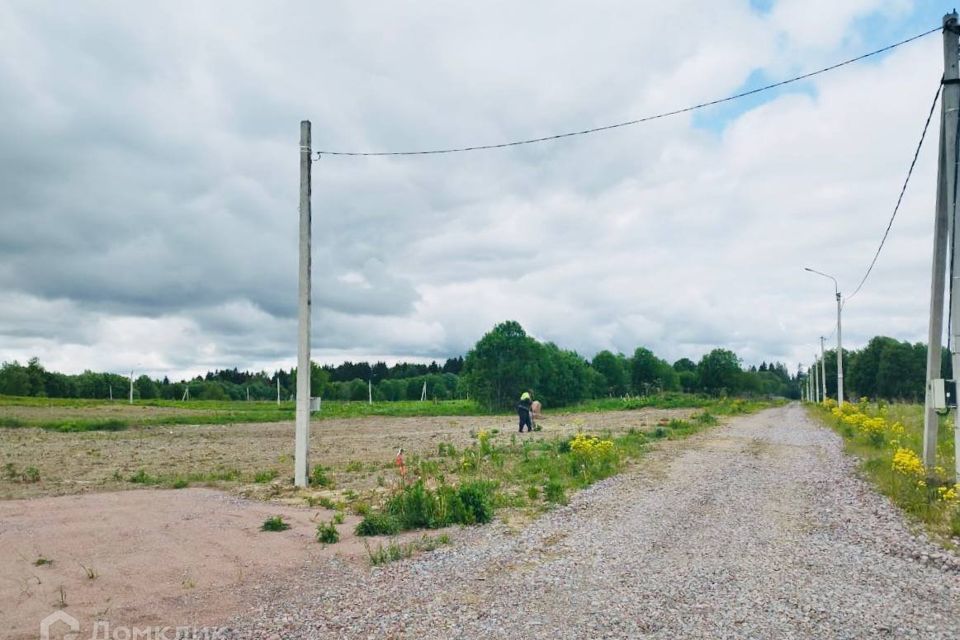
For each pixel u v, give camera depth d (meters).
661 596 6.69
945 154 13.94
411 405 63.91
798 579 7.22
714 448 20.91
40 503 11.73
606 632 5.75
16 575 7.47
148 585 7.29
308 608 6.59
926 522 9.87
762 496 12.32
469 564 8.05
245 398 136.25
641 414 45.53
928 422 14.55
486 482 13.84
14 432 31.91
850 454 18.81
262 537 9.55
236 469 17.45
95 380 120.31
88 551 8.47
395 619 6.19
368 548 8.72
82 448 23.80
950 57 12.66
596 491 13.10
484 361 57.56
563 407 63.53
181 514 10.87
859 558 8.09
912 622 5.92
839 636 5.61
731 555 8.25
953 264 11.93
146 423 38.19
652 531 9.63
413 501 10.95
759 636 5.62
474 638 5.68
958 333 11.85
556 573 7.59
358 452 22.08
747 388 100.56
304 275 14.95
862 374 91.25
